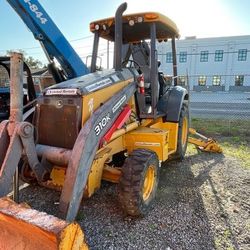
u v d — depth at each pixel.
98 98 2.85
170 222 2.98
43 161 2.61
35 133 2.70
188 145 6.36
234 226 2.92
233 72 33.53
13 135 2.07
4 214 1.65
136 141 3.45
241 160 5.26
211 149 5.70
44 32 4.19
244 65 33.12
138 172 2.86
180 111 4.49
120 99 3.03
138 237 2.71
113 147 3.19
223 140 7.21
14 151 2.06
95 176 2.78
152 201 3.22
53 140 2.81
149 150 3.20
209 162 5.11
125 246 2.57
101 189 3.76
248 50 32.81
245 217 3.11
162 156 3.39
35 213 1.65
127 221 2.98
